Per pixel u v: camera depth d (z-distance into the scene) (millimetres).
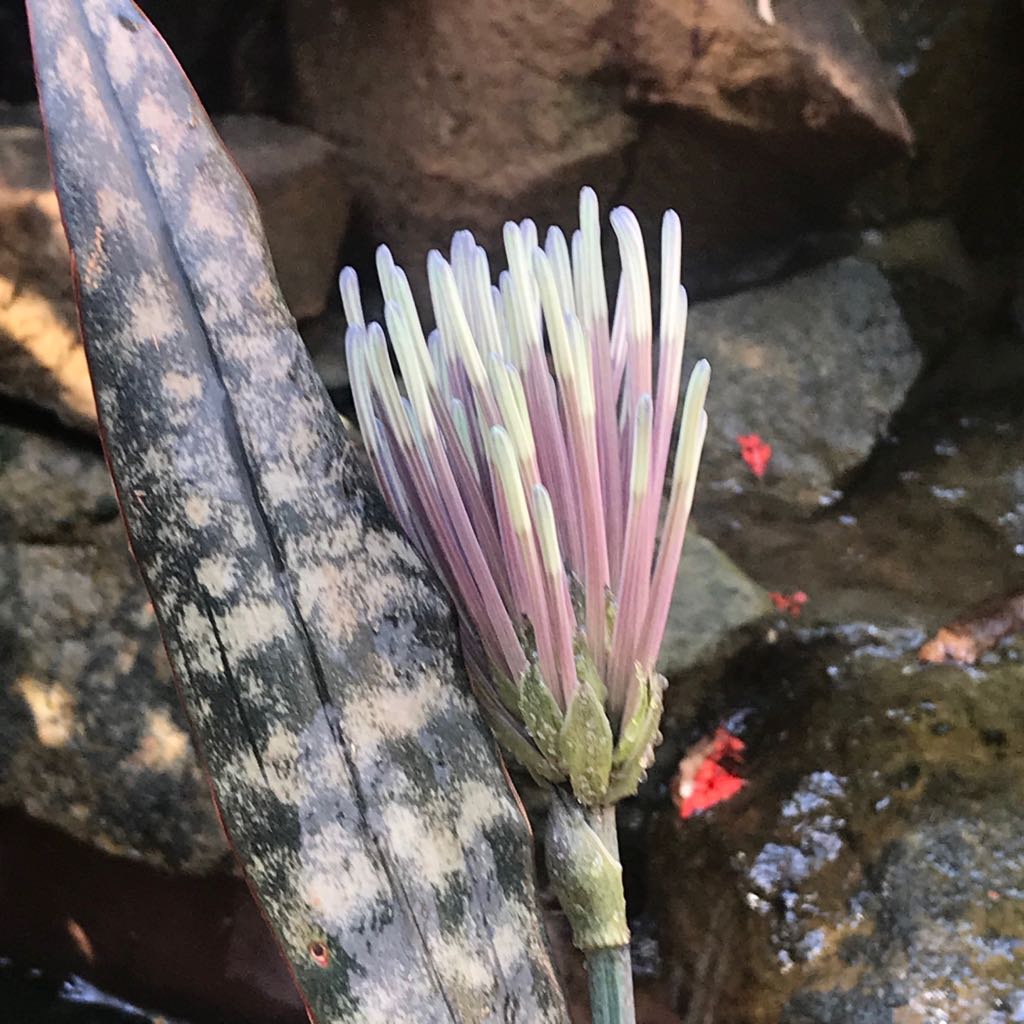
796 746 646
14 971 559
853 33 891
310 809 214
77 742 512
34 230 498
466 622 239
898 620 746
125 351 216
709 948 552
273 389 227
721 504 868
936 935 523
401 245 818
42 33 218
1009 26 938
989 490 890
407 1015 208
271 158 722
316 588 222
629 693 223
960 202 1022
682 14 754
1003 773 604
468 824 222
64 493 524
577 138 803
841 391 930
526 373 218
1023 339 1033
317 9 767
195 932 519
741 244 962
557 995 222
